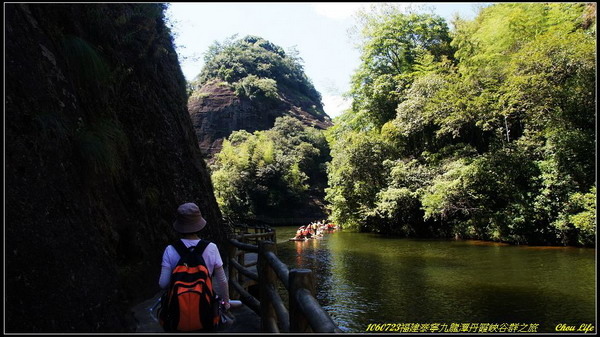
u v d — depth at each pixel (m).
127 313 3.12
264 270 3.15
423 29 27.27
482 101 17.69
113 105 4.92
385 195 20.95
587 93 14.55
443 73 22.53
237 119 61.81
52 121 3.00
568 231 14.81
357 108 29.31
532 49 15.58
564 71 15.22
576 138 14.62
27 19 3.26
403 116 21.56
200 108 62.41
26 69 2.95
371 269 12.05
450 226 19.84
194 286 2.48
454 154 20.27
